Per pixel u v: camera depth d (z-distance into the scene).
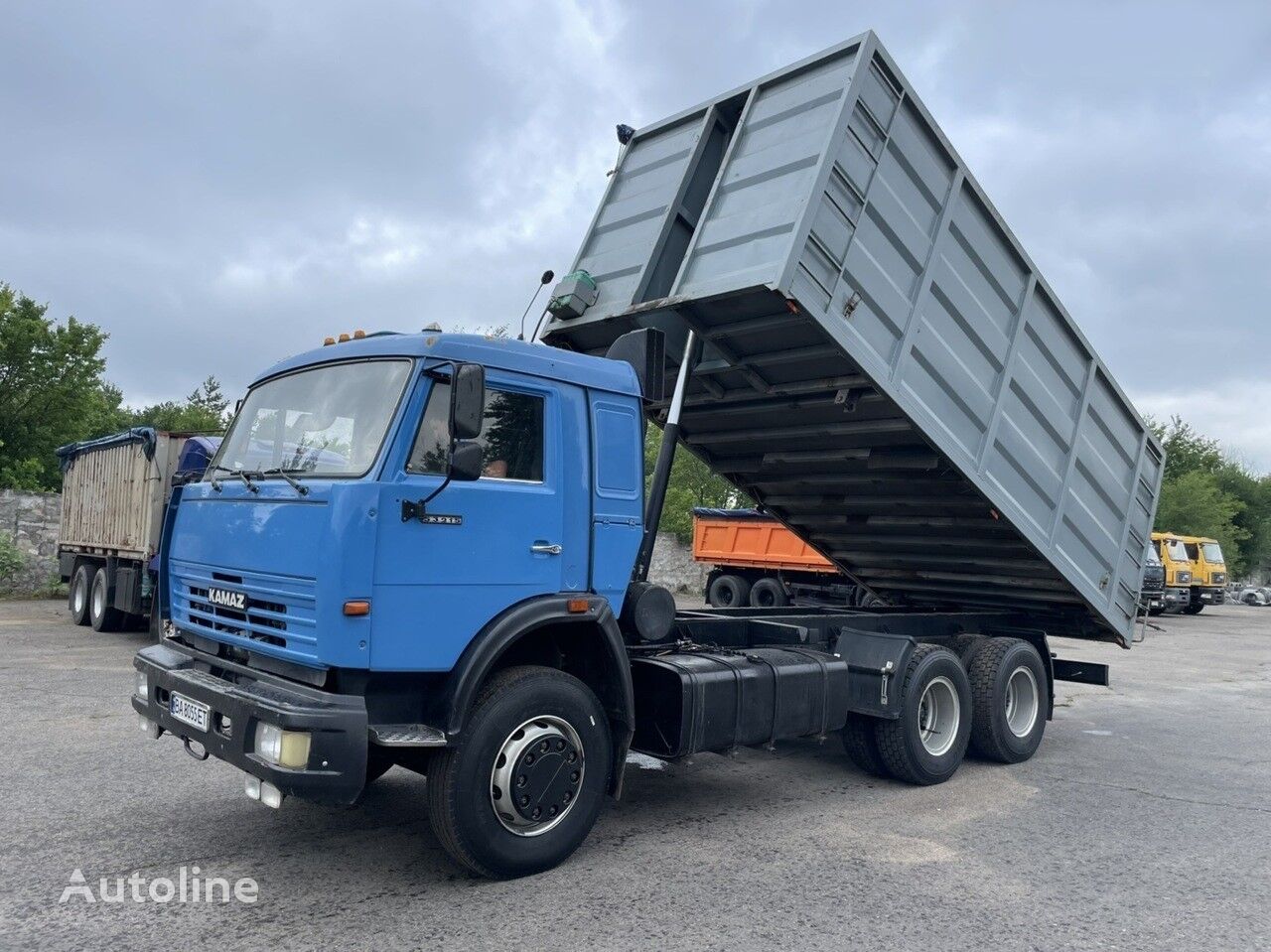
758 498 8.80
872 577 9.68
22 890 4.16
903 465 6.84
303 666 4.15
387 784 6.05
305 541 4.09
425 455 4.28
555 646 5.06
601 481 5.01
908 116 6.02
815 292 5.38
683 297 5.70
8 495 18.78
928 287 6.22
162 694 4.77
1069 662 8.76
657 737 5.26
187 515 5.13
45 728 7.33
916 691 6.49
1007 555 7.86
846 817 5.74
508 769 4.40
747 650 6.10
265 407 5.02
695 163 6.39
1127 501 8.43
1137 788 6.66
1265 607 41.97
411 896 4.21
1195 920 4.18
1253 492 54.38
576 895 4.28
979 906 4.28
